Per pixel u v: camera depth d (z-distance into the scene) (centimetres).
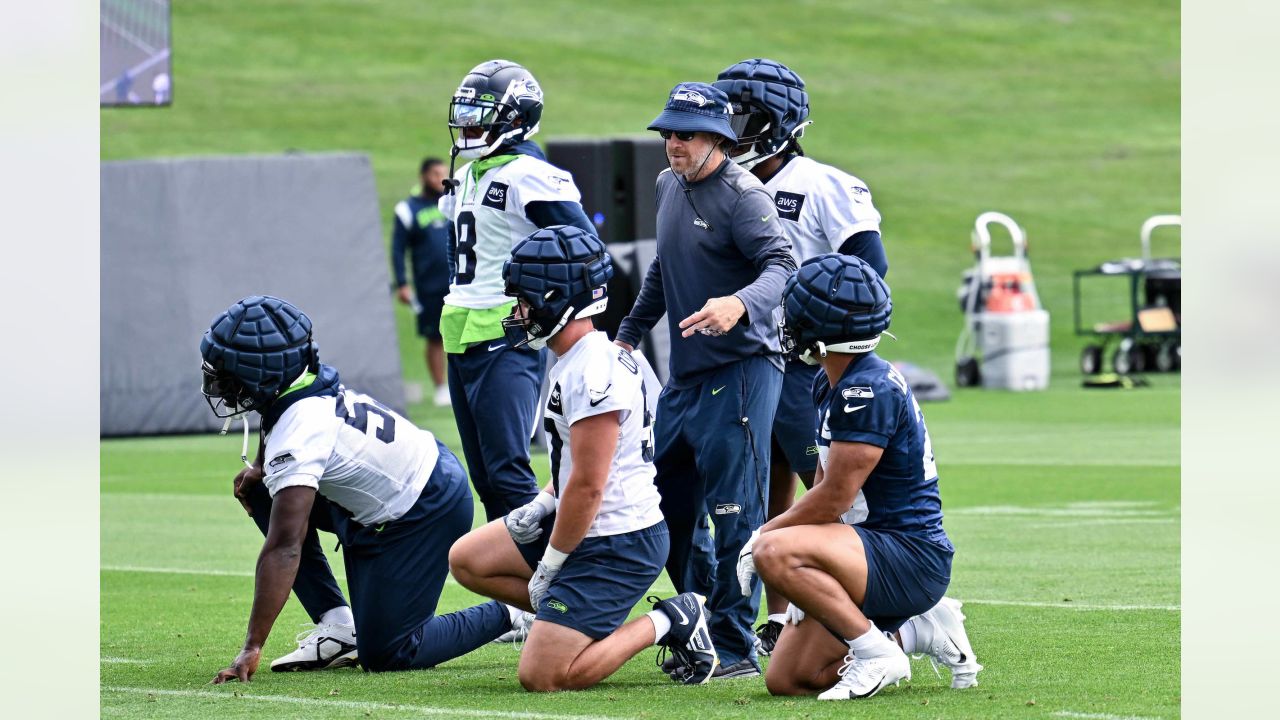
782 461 2034
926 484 1636
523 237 2075
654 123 1784
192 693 1672
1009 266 6225
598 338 1677
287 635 2092
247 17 11425
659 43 11206
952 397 5872
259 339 1677
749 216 1781
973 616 2128
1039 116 10325
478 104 2075
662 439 1855
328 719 1520
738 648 1802
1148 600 2239
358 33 11281
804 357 1617
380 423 1781
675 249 1838
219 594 2419
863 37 11488
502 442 2089
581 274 1642
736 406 1778
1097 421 5031
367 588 1794
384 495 1769
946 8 12044
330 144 9569
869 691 1595
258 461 1830
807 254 1984
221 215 5041
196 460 4391
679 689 1691
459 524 1831
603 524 1686
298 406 1723
